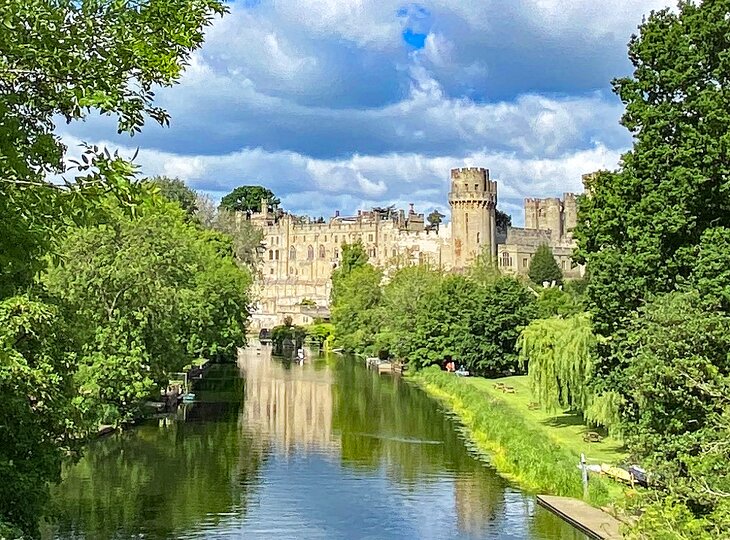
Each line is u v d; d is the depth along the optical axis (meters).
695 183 38.91
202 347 96.56
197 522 37.09
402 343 112.94
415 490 43.72
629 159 42.25
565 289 142.00
